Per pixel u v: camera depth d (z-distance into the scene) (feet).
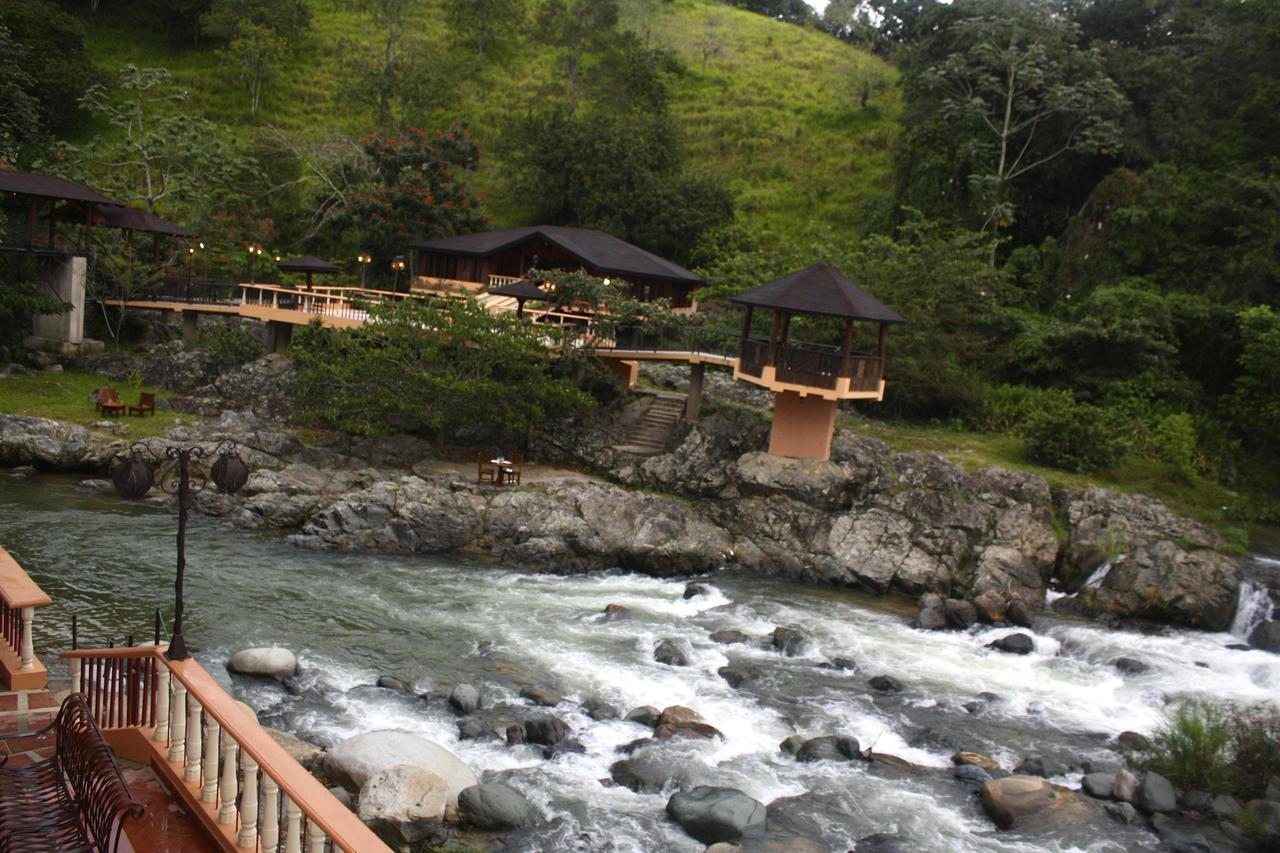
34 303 140.26
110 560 85.25
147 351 156.15
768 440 123.75
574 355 130.31
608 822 51.65
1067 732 70.03
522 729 61.11
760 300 114.11
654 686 71.46
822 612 94.53
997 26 198.29
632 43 267.18
